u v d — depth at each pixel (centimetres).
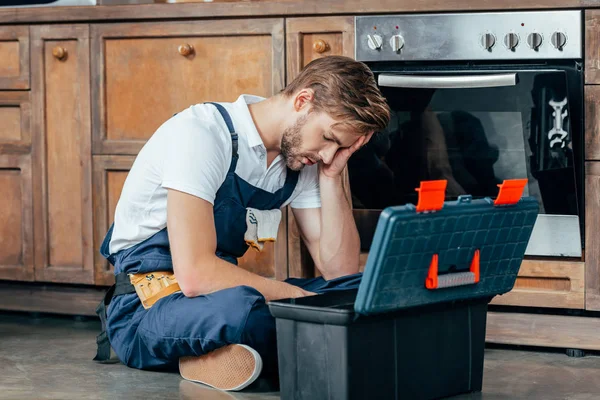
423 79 296
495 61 300
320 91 236
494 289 226
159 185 250
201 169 237
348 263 271
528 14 289
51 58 348
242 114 252
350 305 211
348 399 205
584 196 294
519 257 228
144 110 338
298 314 211
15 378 256
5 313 368
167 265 253
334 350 206
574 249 295
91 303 349
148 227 255
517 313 301
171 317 239
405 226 193
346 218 270
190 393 238
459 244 210
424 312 219
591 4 283
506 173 302
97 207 346
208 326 232
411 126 308
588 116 290
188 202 234
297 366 214
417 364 219
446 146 307
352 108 233
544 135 293
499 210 213
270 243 324
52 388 245
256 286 238
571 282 295
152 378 254
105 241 274
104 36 339
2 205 360
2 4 357
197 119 245
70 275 350
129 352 261
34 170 353
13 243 359
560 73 286
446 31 297
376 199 319
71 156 348
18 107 355
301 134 241
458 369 232
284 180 266
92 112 344
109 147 342
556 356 292
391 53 304
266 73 322
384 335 211
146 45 335
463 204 206
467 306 231
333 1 308
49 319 355
